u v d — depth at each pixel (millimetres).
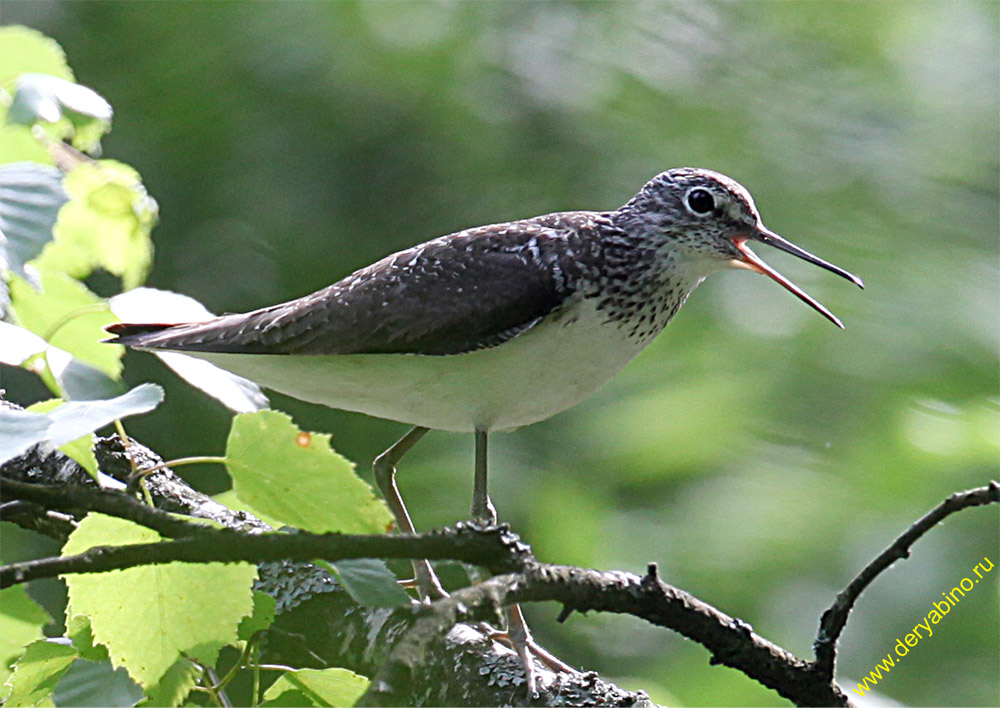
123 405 4988
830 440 12891
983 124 15539
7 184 6340
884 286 13852
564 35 15188
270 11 14922
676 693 11672
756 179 14633
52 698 6301
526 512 12461
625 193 14430
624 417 13148
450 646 6719
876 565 6285
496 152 14656
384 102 14695
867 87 15617
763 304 13812
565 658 12297
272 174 14531
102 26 15188
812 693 6461
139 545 5074
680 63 15328
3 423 4812
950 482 12398
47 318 7309
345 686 5867
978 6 16438
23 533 11852
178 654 5891
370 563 5449
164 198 14492
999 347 13477
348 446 13156
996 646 12148
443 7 14898
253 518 7625
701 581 12312
